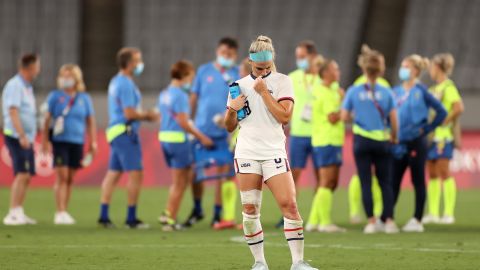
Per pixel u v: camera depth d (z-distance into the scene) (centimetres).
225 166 3762
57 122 3897
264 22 9319
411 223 3653
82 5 8588
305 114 3838
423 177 3647
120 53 3728
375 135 3447
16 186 3831
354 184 4109
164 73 8344
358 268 2384
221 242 3092
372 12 8788
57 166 3934
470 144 6397
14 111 3762
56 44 8706
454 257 2645
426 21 9131
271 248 2908
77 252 2736
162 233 3475
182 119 3603
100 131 6266
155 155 6325
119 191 6038
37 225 3791
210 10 9381
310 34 9181
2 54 8506
